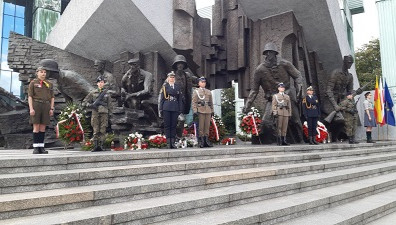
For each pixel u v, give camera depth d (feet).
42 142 18.72
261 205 12.51
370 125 36.68
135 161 15.60
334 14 39.75
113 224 9.14
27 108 34.78
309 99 31.12
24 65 36.86
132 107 33.35
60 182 11.34
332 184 17.67
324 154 23.93
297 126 34.09
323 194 14.83
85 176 11.97
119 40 36.78
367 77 84.79
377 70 84.74
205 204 11.51
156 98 34.88
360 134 51.65
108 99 21.70
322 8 36.60
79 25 36.94
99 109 21.09
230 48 44.14
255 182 15.64
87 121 27.58
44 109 18.48
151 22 33.14
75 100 31.78
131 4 31.42
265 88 33.40
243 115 34.76
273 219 11.58
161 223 9.93
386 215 14.93
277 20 38.37
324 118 42.91
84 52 39.70
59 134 26.48
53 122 33.68
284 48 37.65
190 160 17.80
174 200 11.14
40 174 11.17
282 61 32.99
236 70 43.73
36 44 37.78
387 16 63.82
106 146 27.30
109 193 10.76
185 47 36.27
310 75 41.55
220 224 9.87
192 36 36.60
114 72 38.86
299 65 38.47
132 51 37.55
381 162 26.53
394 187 19.93
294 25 37.65
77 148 29.17
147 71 36.11
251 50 40.55
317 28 40.11
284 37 37.63
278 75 32.94
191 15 36.45
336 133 41.65
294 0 35.99
